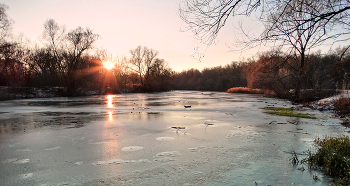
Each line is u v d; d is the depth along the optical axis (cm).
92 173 565
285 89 2691
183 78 9194
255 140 862
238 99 3194
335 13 408
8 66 3603
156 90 6725
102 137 917
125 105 2342
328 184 492
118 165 616
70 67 4138
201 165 614
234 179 527
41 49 4534
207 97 3747
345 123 1195
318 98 2220
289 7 426
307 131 1017
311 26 433
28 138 909
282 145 793
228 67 8306
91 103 2616
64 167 604
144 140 867
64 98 3591
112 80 5566
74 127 1127
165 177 541
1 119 1401
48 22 4062
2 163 634
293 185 491
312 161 609
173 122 1256
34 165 618
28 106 2258
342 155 582
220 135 942
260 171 571
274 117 1431
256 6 431
